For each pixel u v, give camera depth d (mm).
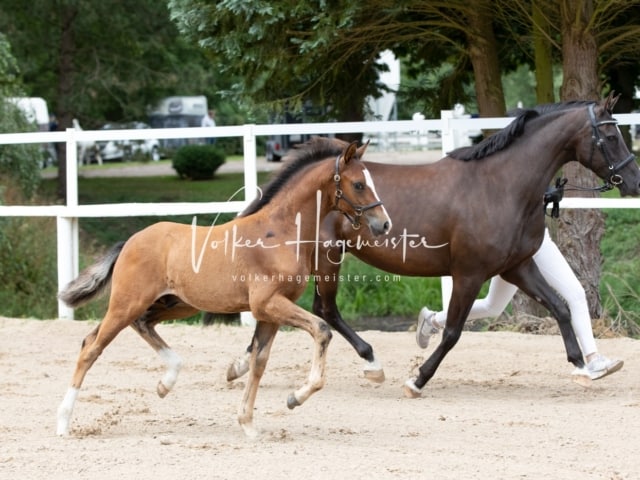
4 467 6969
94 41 29859
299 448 7543
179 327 14336
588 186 14547
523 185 9789
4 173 22422
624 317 14867
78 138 14445
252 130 13586
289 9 14844
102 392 10219
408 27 16734
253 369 8000
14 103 23234
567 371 11195
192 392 10219
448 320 9898
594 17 14352
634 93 18078
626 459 7270
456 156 10133
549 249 10359
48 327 14297
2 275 17625
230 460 7125
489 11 16359
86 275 8453
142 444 7727
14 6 28656
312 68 16484
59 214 14656
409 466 6895
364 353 10438
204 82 30844
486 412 9086
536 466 6969
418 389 9867
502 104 16609
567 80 14844
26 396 9992
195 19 15594
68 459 7184
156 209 14125
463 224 9758
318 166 8039
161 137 14094
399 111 32531
